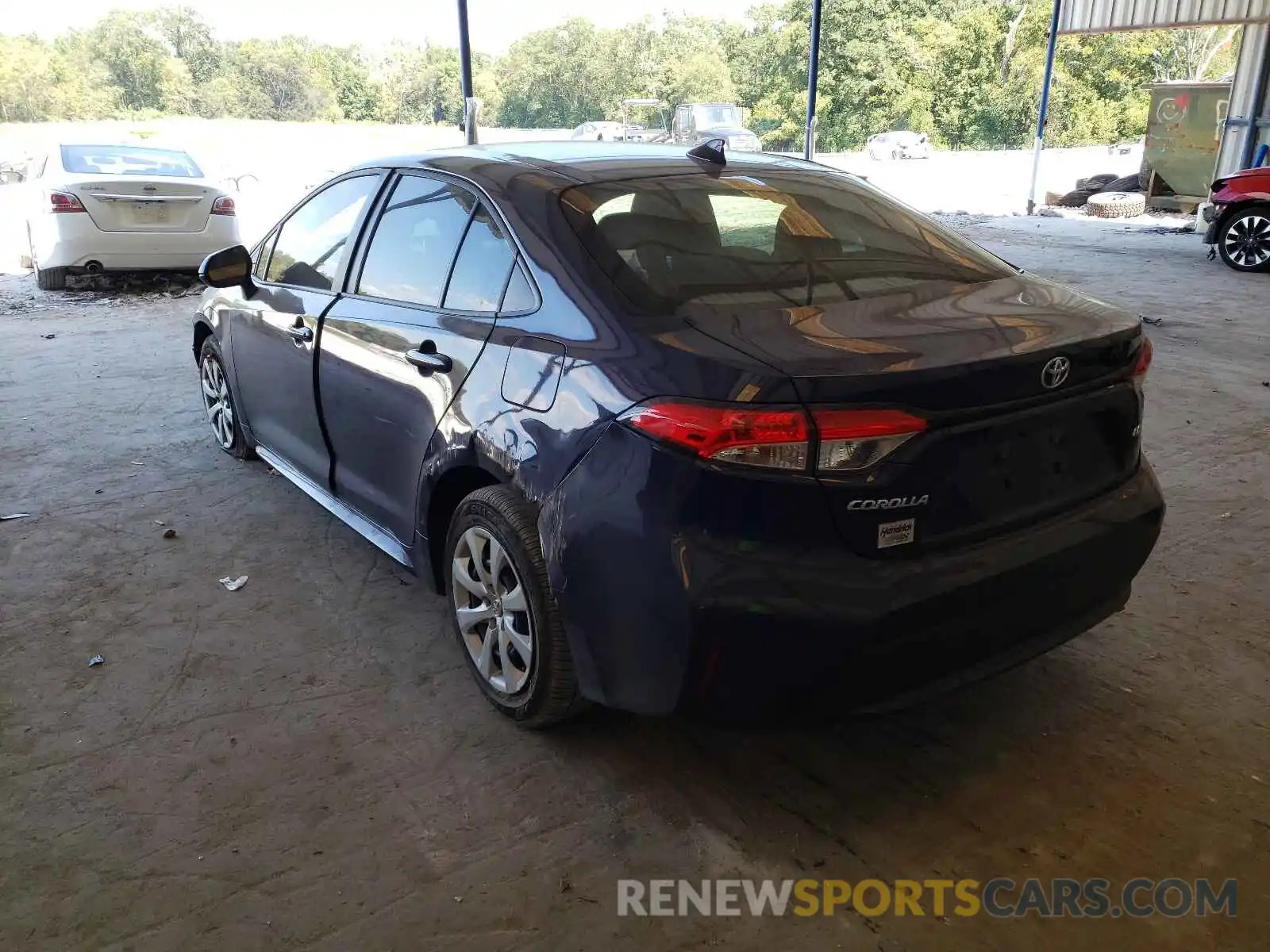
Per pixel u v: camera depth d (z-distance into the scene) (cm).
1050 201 1944
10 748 275
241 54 7038
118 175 957
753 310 239
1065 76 5181
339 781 261
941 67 5138
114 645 330
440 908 219
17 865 231
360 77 7038
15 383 658
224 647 329
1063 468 245
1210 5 1644
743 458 205
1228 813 247
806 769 267
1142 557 269
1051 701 296
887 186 2478
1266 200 1074
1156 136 1794
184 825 245
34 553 399
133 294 997
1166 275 1084
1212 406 588
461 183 305
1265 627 336
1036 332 236
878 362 210
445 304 297
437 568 313
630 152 322
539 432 245
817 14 1666
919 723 287
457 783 260
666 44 6050
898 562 216
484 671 288
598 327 239
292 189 2139
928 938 212
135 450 525
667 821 246
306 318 368
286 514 439
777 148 5122
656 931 213
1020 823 245
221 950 208
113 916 216
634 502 219
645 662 224
